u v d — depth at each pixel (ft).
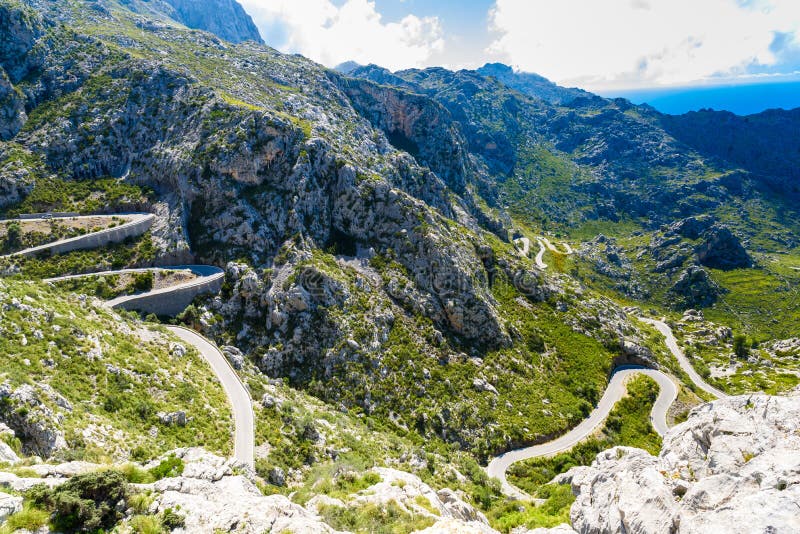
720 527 55.26
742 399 83.66
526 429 301.43
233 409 206.08
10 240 336.90
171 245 357.00
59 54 497.46
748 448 72.74
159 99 453.58
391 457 221.25
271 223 374.02
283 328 316.19
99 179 411.34
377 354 316.60
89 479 75.87
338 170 419.13
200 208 378.12
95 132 428.97
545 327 419.95
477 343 367.04
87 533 70.38
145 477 89.56
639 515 72.23
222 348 284.82
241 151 383.45
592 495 96.17
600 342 409.90
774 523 51.34
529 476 265.95
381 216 412.36
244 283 331.57
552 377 362.12
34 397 129.80
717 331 619.67
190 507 79.82
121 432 147.02
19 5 507.30
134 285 322.34
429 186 624.59
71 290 309.01
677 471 80.74
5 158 393.29
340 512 95.55
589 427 316.81
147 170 411.13
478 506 198.29
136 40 624.18
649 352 415.85
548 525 114.11
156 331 252.01
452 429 289.74
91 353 183.01
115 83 466.29
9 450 99.50
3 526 64.69
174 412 176.04
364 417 278.05
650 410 344.28
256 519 78.89
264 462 167.53
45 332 178.19
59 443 121.08
